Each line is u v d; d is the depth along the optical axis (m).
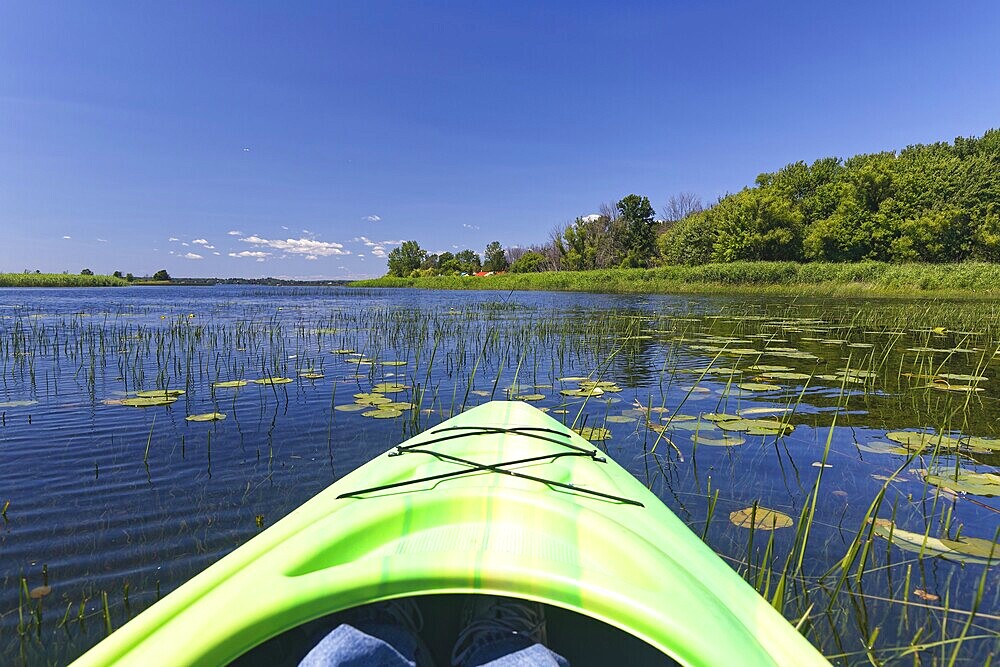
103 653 0.93
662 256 42.47
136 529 2.36
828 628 1.75
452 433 2.42
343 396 4.72
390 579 1.10
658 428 3.79
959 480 2.86
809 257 32.41
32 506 2.56
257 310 15.48
